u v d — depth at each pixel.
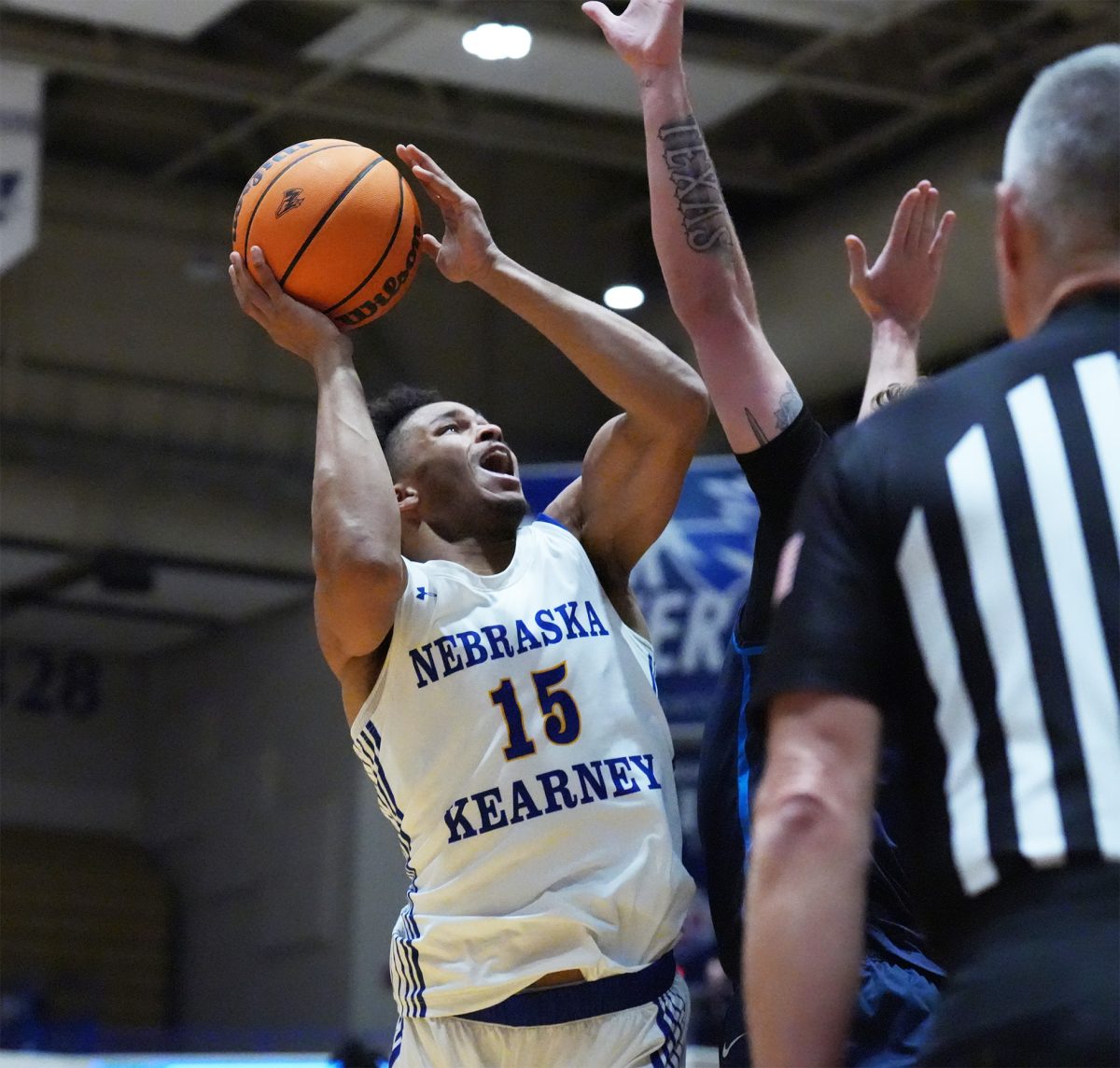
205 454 25.34
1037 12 20.08
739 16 19.86
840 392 23.27
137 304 25.22
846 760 2.96
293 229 5.39
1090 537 2.91
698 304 5.11
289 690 27.83
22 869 29.16
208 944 28.95
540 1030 5.04
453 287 26.02
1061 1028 2.63
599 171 26.22
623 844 5.13
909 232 5.70
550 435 26.47
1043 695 2.86
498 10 19.55
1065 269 3.15
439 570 5.39
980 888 2.82
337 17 20.70
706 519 17.34
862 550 3.04
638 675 5.43
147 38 21.02
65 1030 25.30
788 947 2.88
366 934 25.41
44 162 24.62
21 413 24.39
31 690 30.59
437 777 5.17
